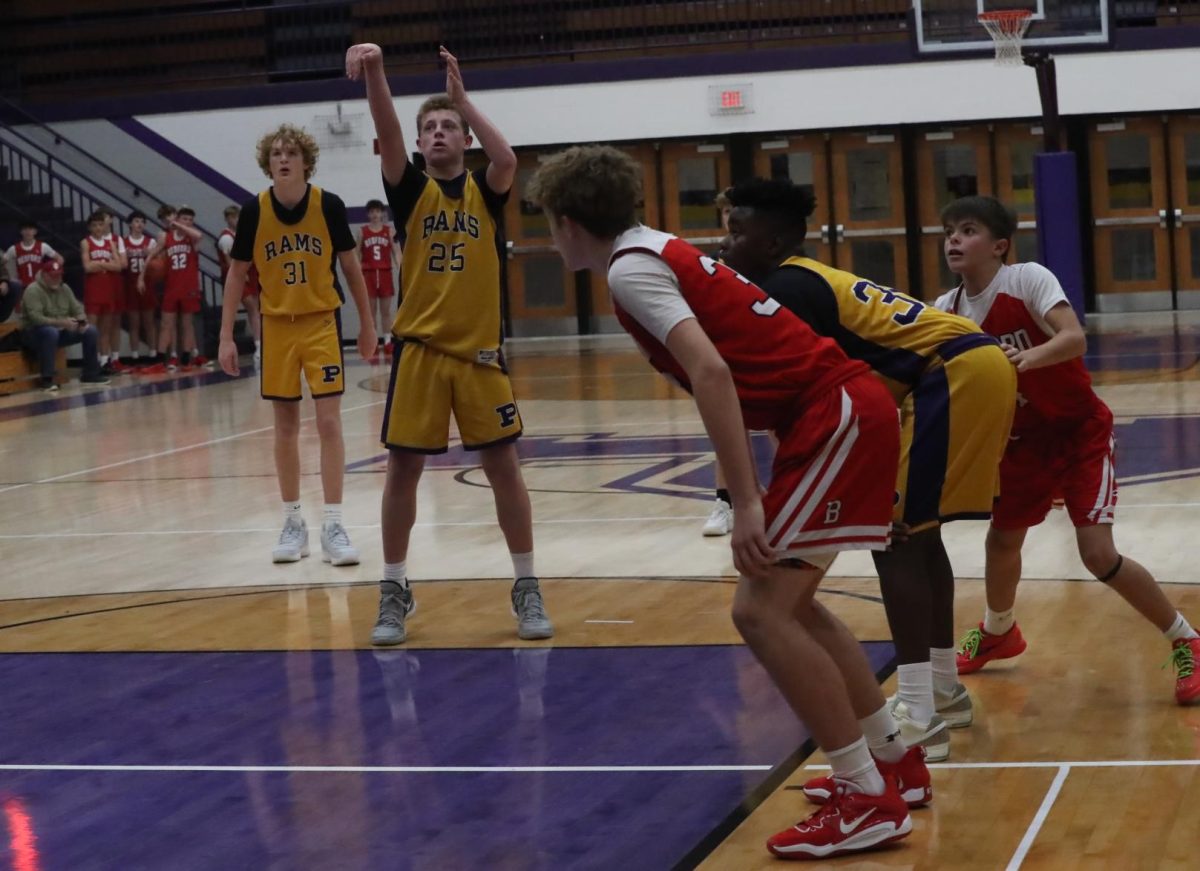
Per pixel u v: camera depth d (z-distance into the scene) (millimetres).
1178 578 6082
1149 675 4758
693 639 5504
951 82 21047
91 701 5016
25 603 6684
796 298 3785
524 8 23359
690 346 3217
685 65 21562
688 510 8414
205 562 7492
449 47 23500
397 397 5625
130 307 20438
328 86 22000
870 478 3381
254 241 7195
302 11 23734
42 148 21734
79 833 3768
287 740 4484
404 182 5574
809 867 3367
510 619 5969
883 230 21875
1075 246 14273
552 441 11695
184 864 3523
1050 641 5242
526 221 22641
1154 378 13438
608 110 21812
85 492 10102
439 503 9047
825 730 3420
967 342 3850
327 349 7266
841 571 6527
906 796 3680
